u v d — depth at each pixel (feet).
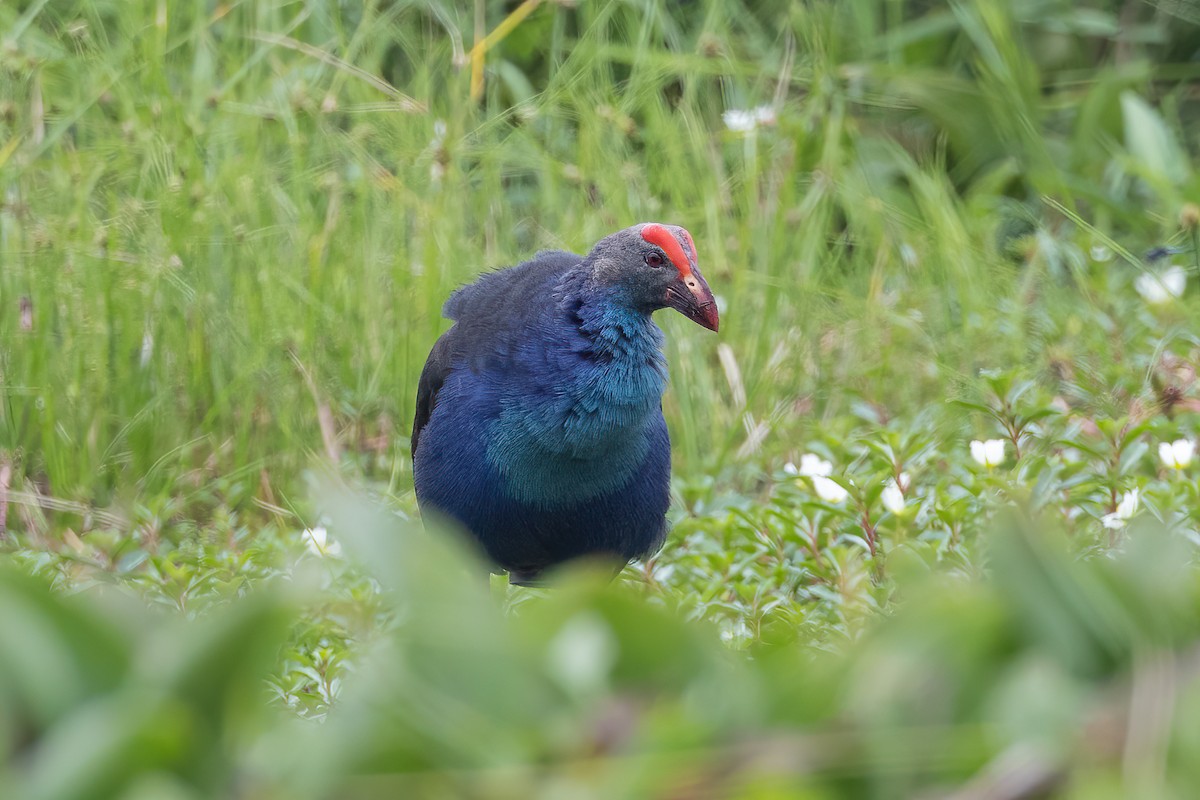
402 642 6.61
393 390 39.04
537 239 43.83
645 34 44.68
